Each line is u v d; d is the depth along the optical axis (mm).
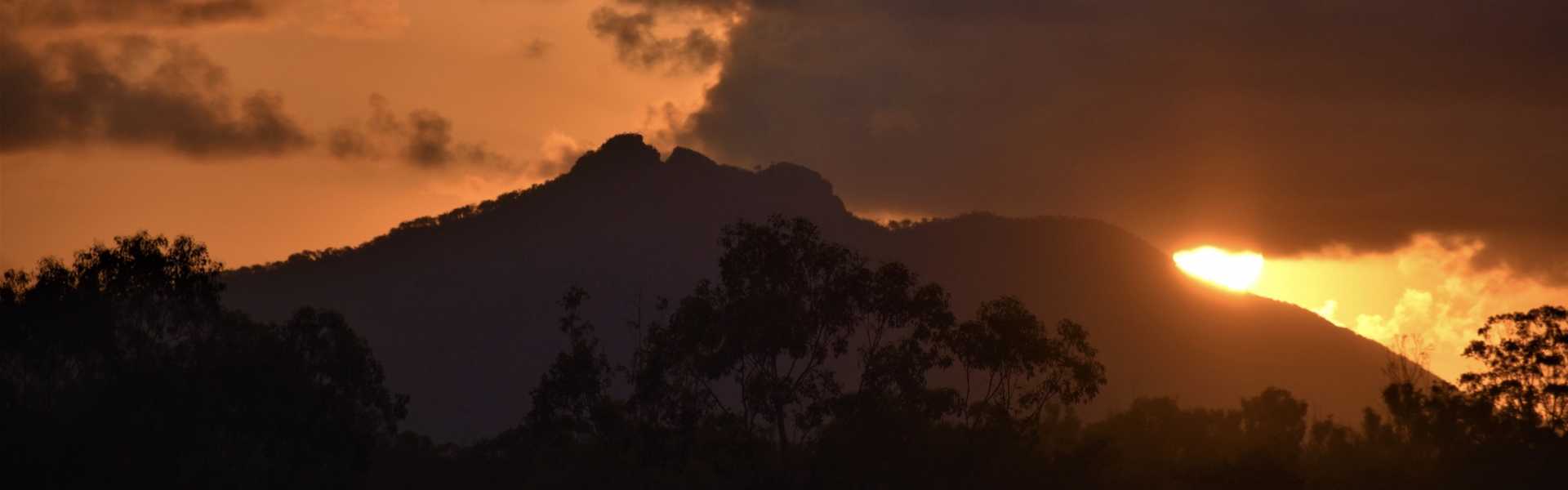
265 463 111625
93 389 106000
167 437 104312
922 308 102062
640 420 105812
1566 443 133125
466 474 134375
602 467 118375
